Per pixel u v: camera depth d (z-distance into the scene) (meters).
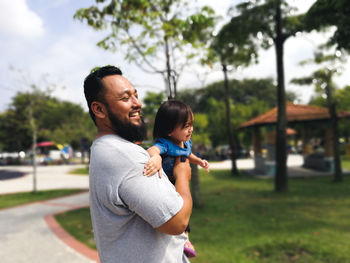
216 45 9.95
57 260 5.23
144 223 1.14
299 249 5.03
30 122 14.20
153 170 1.12
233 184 14.09
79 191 14.30
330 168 17.73
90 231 6.86
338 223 6.68
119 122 1.23
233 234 6.04
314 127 20.72
